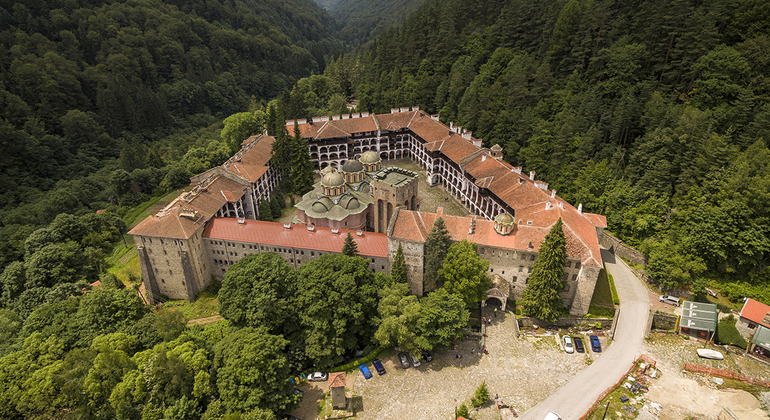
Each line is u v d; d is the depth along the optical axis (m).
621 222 103.94
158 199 153.38
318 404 73.38
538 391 71.75
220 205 107.94
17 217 137.50
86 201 154.25
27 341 76.50
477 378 75.38
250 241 97.44
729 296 86.88
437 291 82.19
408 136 171.88
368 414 70.38
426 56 196.50
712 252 88.12
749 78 108.00
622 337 80.88
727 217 87.50
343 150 164.25
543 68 142.12
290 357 78.25
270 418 61.50
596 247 84.31
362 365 79.06
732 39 118.31
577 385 72.25
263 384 66.00
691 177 97.62
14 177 159.62
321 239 96.62
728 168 92.69
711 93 111.19
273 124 168.00
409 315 75.00
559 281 78.81
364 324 84.94
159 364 65.75
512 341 82.19
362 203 110.81
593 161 113.56
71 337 78.62
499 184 111.25
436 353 81.38
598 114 123.12
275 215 131.38
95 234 123.50
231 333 75.62
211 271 104.00
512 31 170.50
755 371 72.69
